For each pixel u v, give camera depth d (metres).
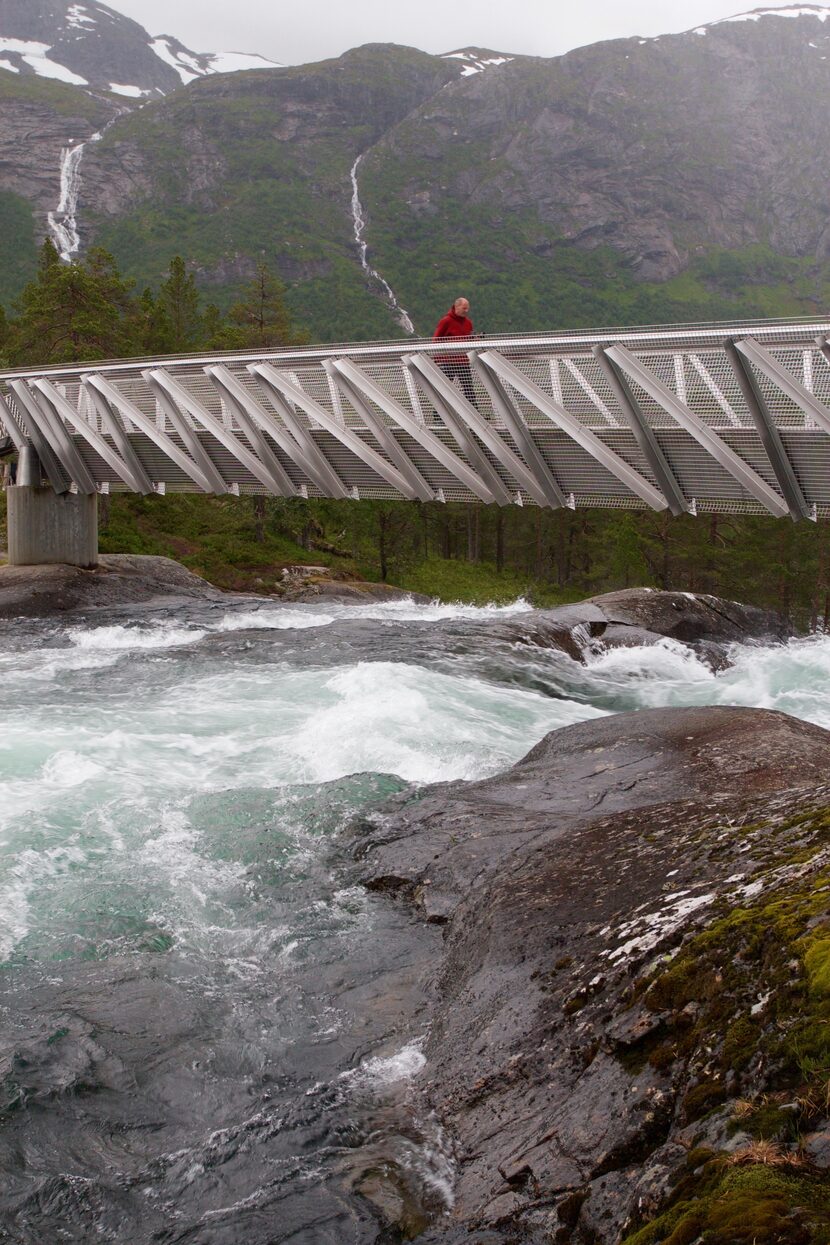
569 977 5.49
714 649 23.78
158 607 29.00
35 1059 5.74
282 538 57.38
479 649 21.23
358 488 25.95
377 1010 6.28
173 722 14.30
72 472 31.47
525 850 7.89
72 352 52.09
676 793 8.97
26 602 28.08
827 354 16.50
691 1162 3.53
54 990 6.51
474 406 22.17
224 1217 4.50
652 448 19.62
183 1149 5.02
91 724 14.16
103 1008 6.29
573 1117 4.38
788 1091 3.65
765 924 4.71
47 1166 4.92
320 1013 6.27
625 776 9.66
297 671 18.75
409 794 10.02
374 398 23.11
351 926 7.41
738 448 18.38
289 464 27.19
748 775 9.10
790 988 4.14
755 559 61.81
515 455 22.38
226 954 7.02
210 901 7.82
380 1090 5.41
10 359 54.81
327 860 8.57
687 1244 3.03
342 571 50.75
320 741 12.62
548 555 75.94
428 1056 5.60
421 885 7.84
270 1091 5.47
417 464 24.25
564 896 6.65
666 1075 4.25
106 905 7.70
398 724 13.12
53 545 32.91
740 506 19.44
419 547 74.81
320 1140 5.00
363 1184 4.61
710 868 6.17
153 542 49.03
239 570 47.88
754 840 6.35
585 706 16.48
